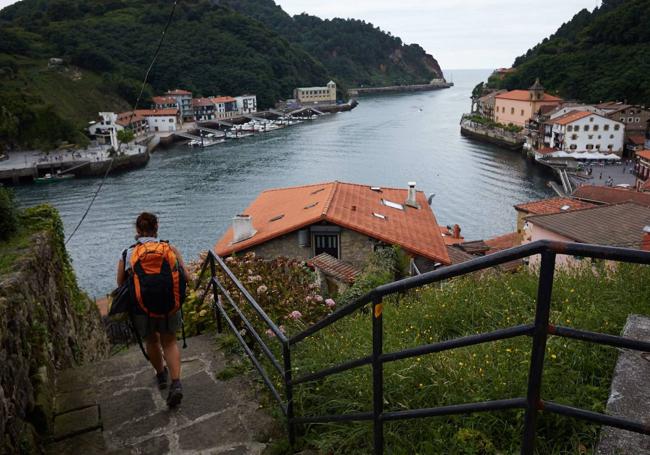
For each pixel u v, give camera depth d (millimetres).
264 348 4168
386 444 3338
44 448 4023
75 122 111250
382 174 73812
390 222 20969
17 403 3904
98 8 169875
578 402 3242
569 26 192875
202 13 185625
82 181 76312
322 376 3289
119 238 50219
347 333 5520
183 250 46562
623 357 3580
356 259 19031
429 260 18734
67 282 8852
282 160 86875
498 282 6961
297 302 6980
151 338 4707
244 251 19812
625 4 133875
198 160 90688
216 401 4582
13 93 104750
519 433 3119
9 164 82938
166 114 125625
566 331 1817
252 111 166250
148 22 168000
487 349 4246
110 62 143000
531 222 26156
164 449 3965
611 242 22047
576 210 26703
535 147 90438
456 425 3328
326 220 18672
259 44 190125
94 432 4219
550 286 1813
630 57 118625
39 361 4902
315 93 192125
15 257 6348
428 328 5590
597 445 2781
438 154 89750
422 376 3961
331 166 80250
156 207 59969
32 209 8703
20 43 134375
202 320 6621
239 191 66188
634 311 4637
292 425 3777
